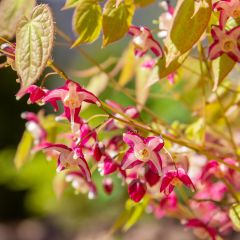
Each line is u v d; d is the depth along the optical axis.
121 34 0.34
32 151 0.49
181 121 0.97
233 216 0.37
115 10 0.34
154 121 0.44
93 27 0.34
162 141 0.33
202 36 0.33
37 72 0.28
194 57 0.41
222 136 0.47
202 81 0.41
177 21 0.32
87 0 0.34
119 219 0.46
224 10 0.33
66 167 0.33
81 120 0.35
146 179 0.36
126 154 0.33
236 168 0.39
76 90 0.32
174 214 0.48
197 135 0.46
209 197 0.49
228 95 0.48
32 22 0.29
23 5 0.33
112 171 0.37
